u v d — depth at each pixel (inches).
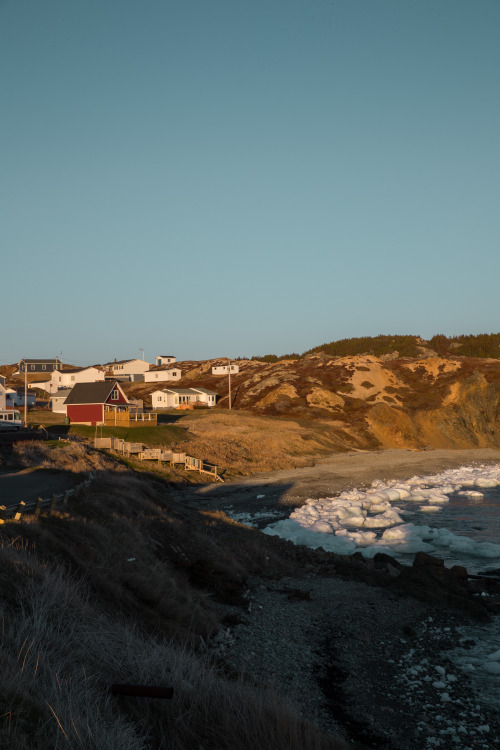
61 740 261.4
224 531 1141.7
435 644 674.8
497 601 840.9
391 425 3627.0
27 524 656.4
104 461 1809.8
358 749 417.7
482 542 1259.2
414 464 2719.0
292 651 619.8
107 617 511.8
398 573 981.8
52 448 1722.4
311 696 520.1
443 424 3737.7
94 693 336.2
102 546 704.4
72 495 902.4
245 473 2347.4
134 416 3166.8
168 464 2190.0
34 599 452.8
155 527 933.8
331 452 3083.2
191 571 807.7
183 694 380.8
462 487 2146.9
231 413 3914.9
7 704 273.1
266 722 361.7
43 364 5359.3
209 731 347.3
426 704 518.6
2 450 1499.8
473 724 482.3
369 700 522.3
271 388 4630.9
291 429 3341.5
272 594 812.6
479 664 616.7
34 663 337.7
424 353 7150.6
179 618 610.9
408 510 1692.9
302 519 1509.6
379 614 770.8
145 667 403.2
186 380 5772.6
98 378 5191.9
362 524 1489.9
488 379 4232.3
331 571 981.8
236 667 541.6
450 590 856.9
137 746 291.6
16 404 4101.9
